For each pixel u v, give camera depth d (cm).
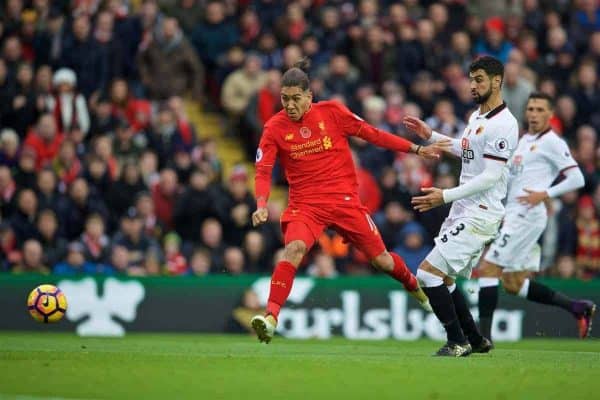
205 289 5603
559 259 6228
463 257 3644
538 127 4425
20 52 6469
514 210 4434
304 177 3634
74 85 6384
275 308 3509
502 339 5706
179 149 6444
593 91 7256
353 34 7112
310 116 3616
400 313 5694
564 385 2780
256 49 7175
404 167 6488
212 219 6094
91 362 3194
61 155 6041
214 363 3197
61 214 5841
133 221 5825
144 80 6825
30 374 2895
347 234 3666
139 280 5544
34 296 3975
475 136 3591
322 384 2762
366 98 6769
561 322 5750
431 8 7456
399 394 2619
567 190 4369
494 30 7369
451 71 7106
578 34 7738
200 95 6962
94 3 6850
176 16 7275
